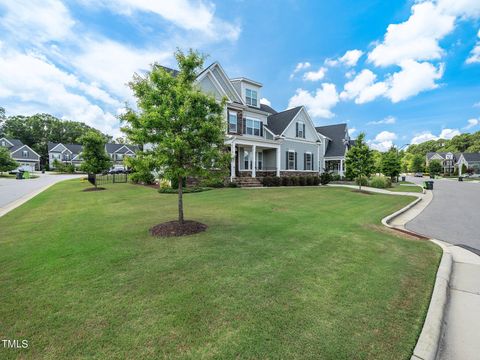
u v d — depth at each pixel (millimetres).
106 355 2094
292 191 15516
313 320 2617
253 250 4711
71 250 4613
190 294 3082
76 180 24594
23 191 16359
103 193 13688
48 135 76312
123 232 5855
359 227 6973
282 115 26344
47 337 2307
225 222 6961
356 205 11344
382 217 8812
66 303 2867
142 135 5688
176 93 5684
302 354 2139
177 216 7711
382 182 23797
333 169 32969
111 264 3979
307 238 5602
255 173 20562
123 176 26594
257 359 2070
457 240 6352
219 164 6363
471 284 3809
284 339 2316
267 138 23922
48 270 3746
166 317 2615
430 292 3307
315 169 27766
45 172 53781
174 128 5801
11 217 7922
